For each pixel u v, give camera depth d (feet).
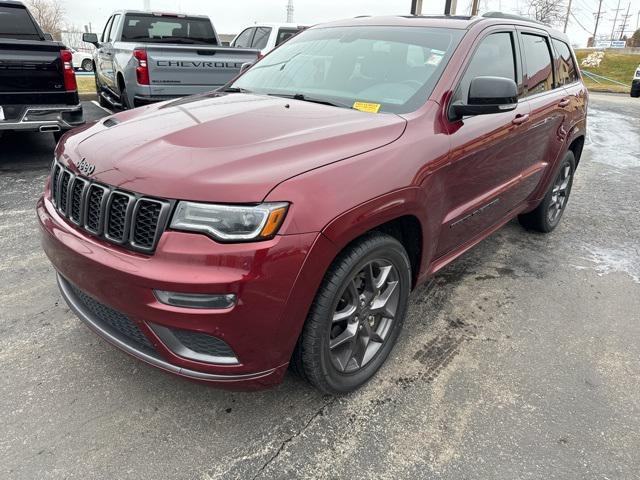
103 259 6.68
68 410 7.77
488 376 9.04
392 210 7.57
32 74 18.66
